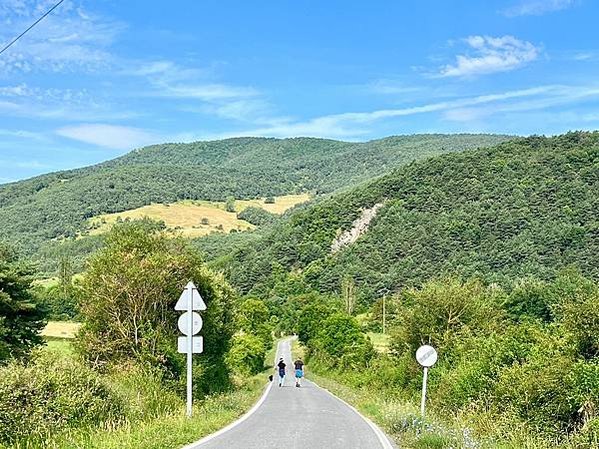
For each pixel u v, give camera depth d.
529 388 18.31
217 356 31.06
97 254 26.09
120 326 24.72
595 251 70.69
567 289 44.16
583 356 18.22
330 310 82.56
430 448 12.88
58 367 16.08
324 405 25.91
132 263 25.11
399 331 35.19
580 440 14.56
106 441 11.12
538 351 20.34
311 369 78.00
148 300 25.27
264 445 12.44
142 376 21.52
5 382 13.61
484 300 35.47
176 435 12.57
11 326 40.72
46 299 50.09
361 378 47.88
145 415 16.44
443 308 34.12
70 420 13.83
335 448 12.45
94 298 24.94
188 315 17.02
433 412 23.08
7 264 41.88
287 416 19.77
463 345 30.50
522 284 46.97
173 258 25.83
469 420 19.20
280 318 104.69
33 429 12.71
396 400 27.80
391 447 13.03
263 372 73.25
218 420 16.39
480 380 23.11
